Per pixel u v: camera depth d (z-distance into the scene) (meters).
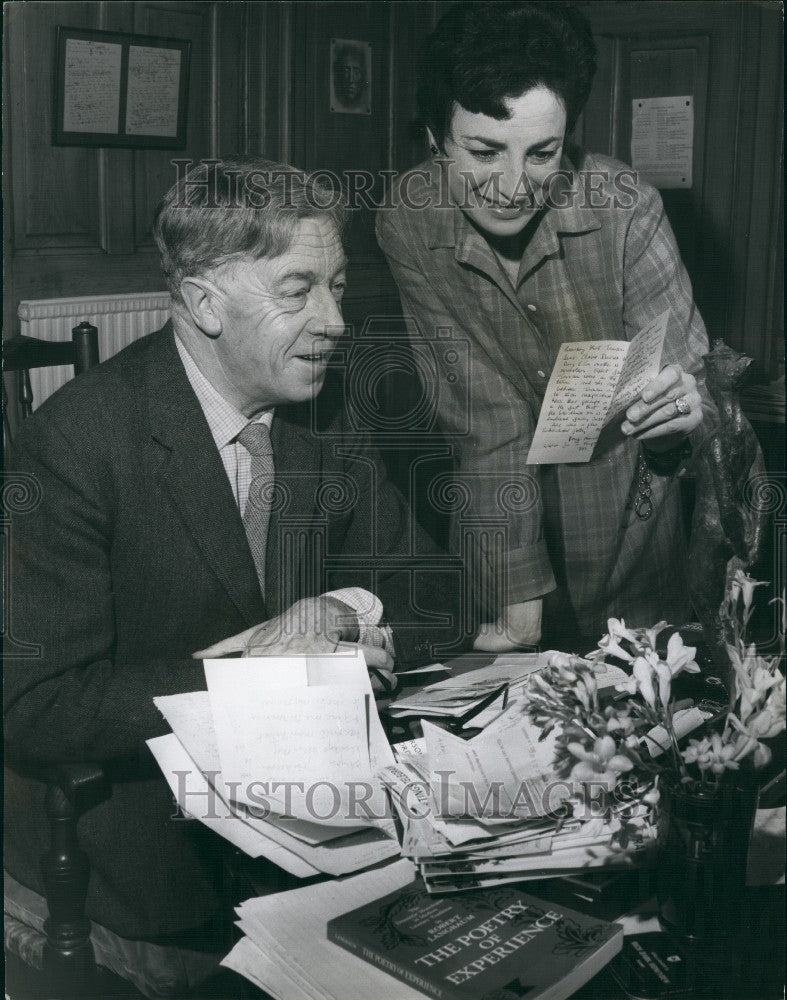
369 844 0.95
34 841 1.27
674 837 0.85
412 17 2.38
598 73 2.01
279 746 1.05
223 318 1.23
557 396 1.56
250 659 1.17
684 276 1.60
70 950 1.15
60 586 1.22
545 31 1.36
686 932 0.85
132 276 2.47
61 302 2.33
